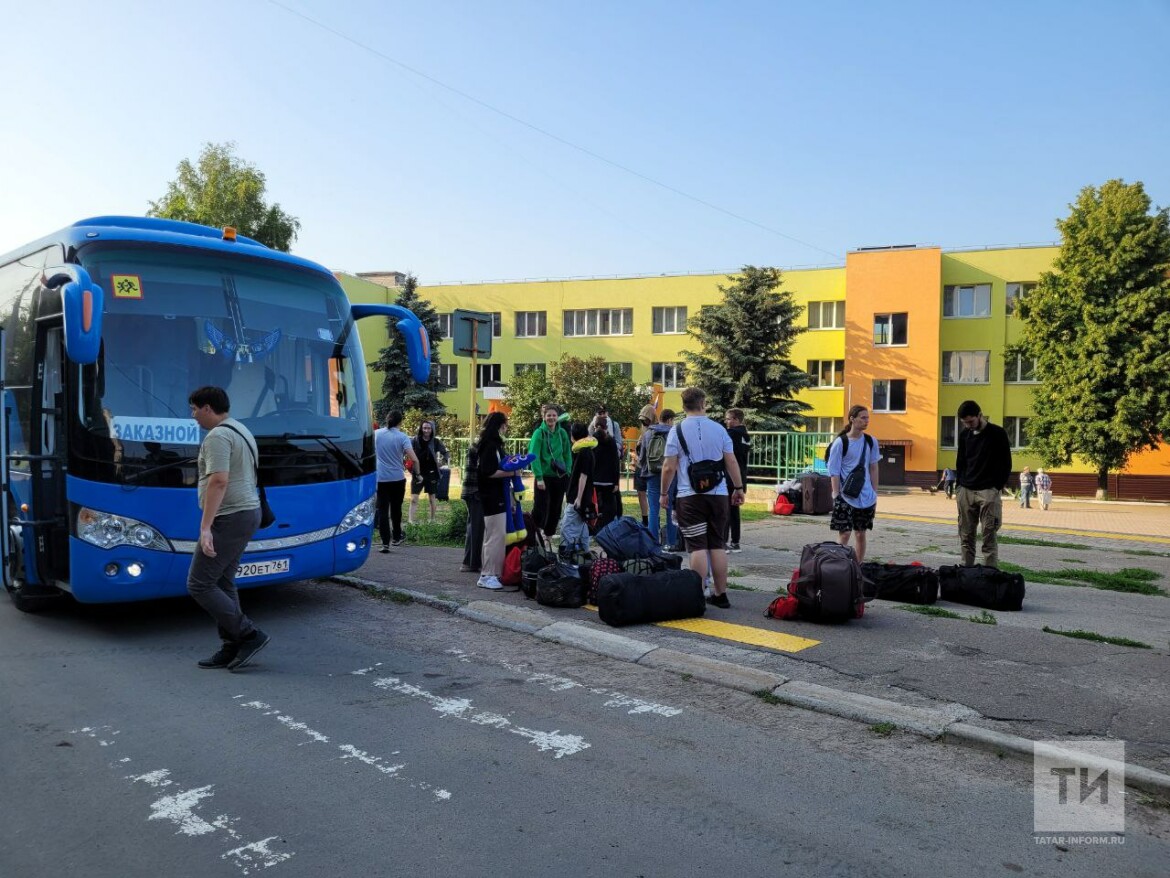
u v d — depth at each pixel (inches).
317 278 309.3
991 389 1605.6
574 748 181.9
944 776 169.3
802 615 286.8
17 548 291.0
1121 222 1333.7
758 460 832.9
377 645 265.0
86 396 255.4
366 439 309.1
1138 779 164.1
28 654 252.7
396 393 1756.9
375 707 207.3
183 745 182.9
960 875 132.0
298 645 264.8
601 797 158.2
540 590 303.4
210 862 134.7
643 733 191.0
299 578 284.8
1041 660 240.8
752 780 166.4
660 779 166.4
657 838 142.8
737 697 215.9
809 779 167.0
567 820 149.1
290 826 146.6
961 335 1625.2
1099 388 1342.3
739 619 289.0
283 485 279.9
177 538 260.4
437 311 1979.6
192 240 283.9
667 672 236.5
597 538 313.0
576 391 1485.0
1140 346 1306.6
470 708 206.8
